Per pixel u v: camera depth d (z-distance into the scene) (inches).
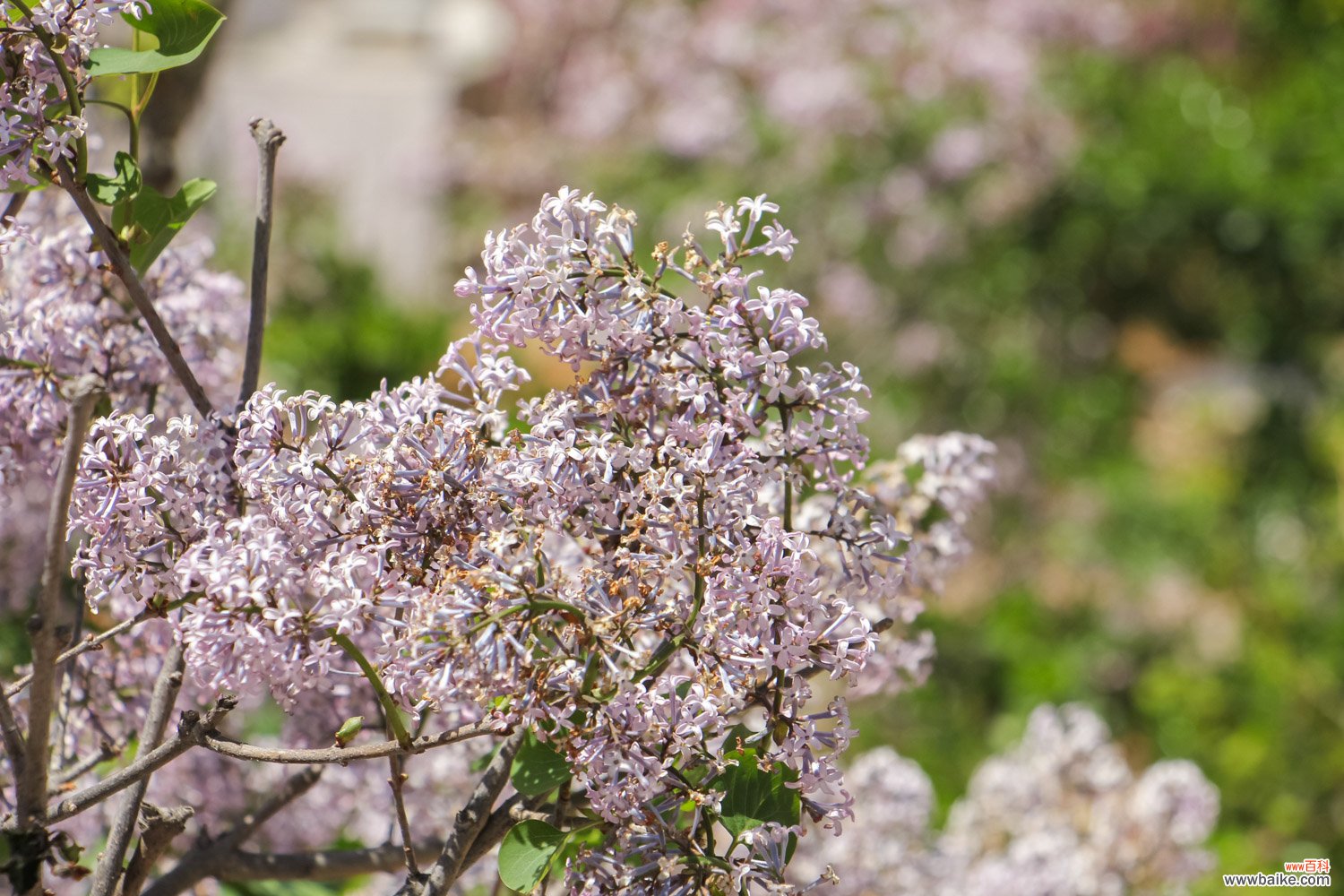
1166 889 97.7
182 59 62.4
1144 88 304.8
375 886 74.5
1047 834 97.6
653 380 61.3
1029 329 283.0
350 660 65.7
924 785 85.7
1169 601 227.6
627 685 59.7
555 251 61.1
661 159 289.3
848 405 61.4
